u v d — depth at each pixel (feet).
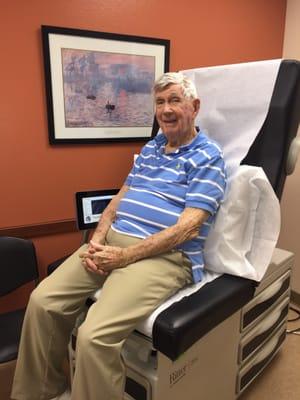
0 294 5.16
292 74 4.51
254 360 5.14
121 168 6.52
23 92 5.40
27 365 4.25
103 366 3.47
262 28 7.39
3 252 5.15
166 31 6.33
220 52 7.02
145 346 3.73
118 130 6.28
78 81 5.72
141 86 6.28
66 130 5.82
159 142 4.88
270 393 5.26
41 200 5.90
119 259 3.99
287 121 4.50
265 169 4.57
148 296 3.77
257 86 4.74
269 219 4.37
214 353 4.24
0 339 4.47
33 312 4.17
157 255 4.08
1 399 4.91
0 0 4.97
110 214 4.97
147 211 4.31
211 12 6.72
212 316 3.68
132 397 3.87
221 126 5.02
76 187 6.15
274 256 5.46
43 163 5.78
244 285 4.14
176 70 6.61
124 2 5.84
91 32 5.62
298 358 6.03
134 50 6.06
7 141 5.45
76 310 4.36
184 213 4.07
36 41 5.33
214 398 4.49
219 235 4.33
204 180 4.13
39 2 5.22
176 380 3.79
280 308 5.59
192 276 4.21
